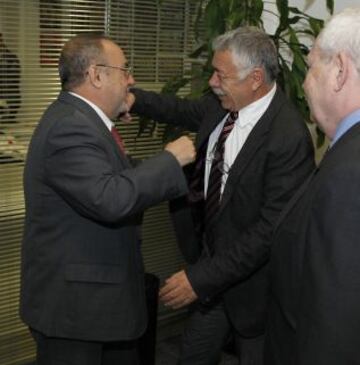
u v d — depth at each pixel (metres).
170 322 3.05
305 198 1.06
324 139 2.32
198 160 2.00
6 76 2.31
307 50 2.31
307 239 0.98
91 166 1.41
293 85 2.19
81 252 1.53
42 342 1.65
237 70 1.71
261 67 1.72
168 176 1.50
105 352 1.93
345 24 1.01
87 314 1.54
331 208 0.93
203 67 2.38
